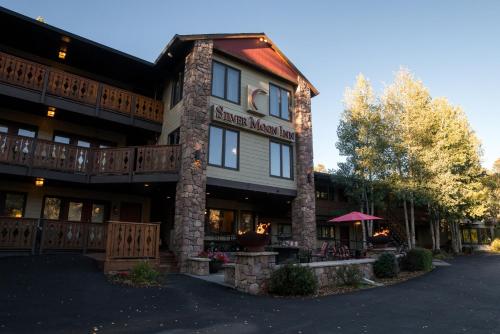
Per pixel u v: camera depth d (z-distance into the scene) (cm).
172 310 719
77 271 989
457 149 2459
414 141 2239
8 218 1185
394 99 2295
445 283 1183
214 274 1176
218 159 1429
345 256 1659
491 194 2973
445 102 2639
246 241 962
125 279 942
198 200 1291
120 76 1677
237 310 747
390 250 1455
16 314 616
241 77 1585
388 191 2236
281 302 843
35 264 1029
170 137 1539
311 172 1723
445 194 2198
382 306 826
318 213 2278
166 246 1623
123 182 1329
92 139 1598
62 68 1550
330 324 657
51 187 1460
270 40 1703
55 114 1434
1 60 1248
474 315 752
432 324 674
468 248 3030
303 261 1416
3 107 1381
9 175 1243
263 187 1558
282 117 1725
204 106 1384
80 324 591
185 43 1422
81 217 1512
